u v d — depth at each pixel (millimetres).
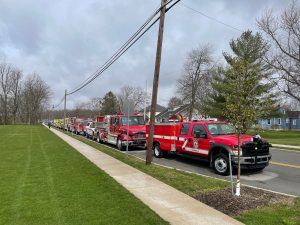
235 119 7781
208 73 58031
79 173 10680
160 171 11070
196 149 12891
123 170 11555
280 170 12188
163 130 15383
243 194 7844
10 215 6266
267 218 6031
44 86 117562
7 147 19969
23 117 116750
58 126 71375
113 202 7141
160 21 12938
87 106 122125
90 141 27109
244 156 10609
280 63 33969
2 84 105250
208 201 7309
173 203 7184
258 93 8742
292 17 33562
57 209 6629
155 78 12945
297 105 39469
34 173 10648
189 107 62688
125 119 21234
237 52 39656
